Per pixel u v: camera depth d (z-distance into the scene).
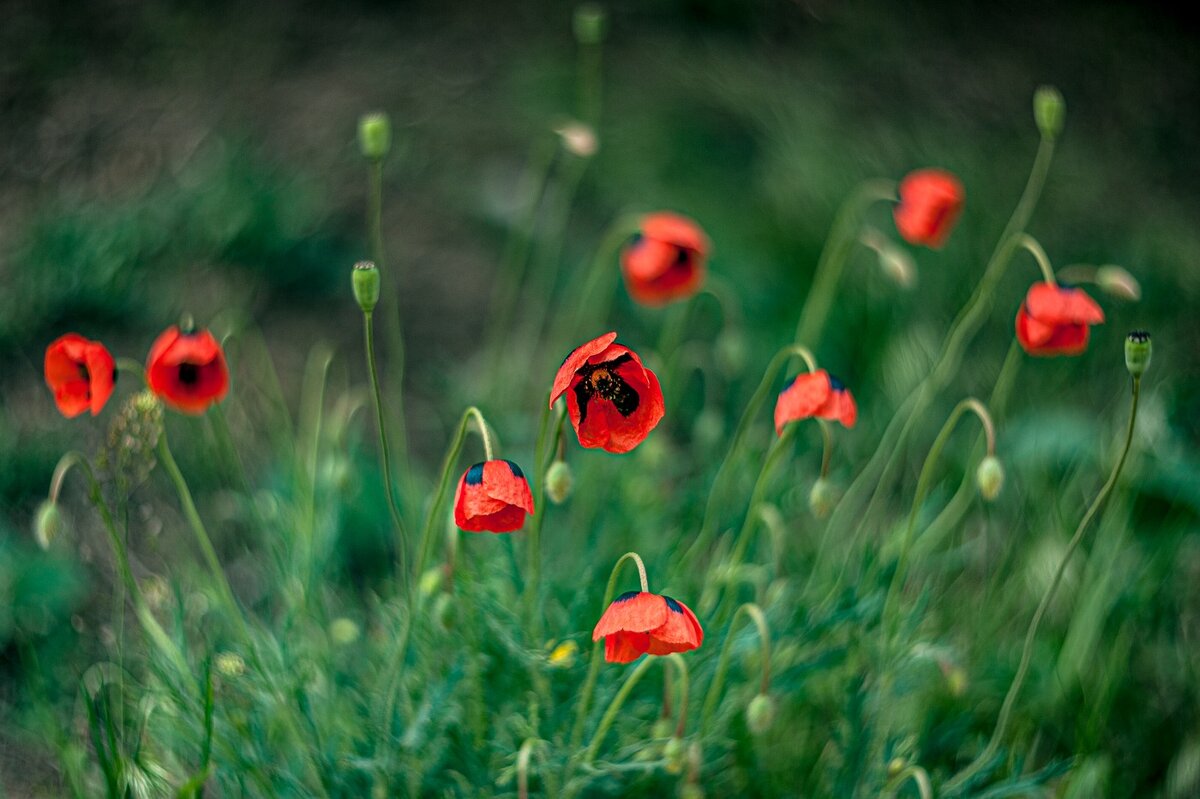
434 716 3.48
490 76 7.27
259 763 3.48
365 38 7.45
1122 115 7.95
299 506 4.27
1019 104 7.88
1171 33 8.87
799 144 6.68
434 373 5.55
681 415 5.48
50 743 3.76
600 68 7.34
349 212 6.30
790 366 4.70
